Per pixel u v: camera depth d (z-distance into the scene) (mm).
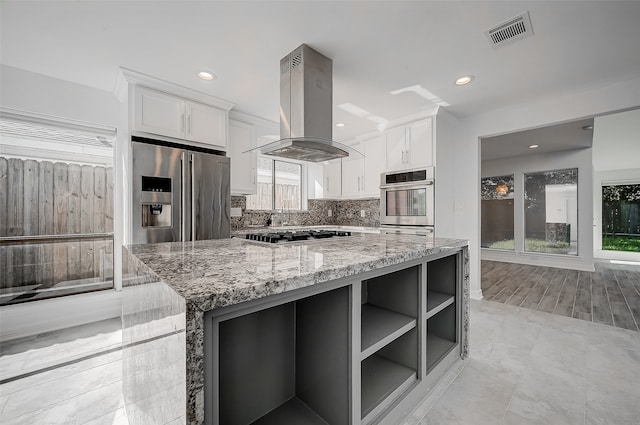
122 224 2891
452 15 1751
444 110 3346
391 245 1648
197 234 2701
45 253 2885
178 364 700
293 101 2139
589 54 2168
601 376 1813
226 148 3074
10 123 2525
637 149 5371
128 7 1662
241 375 1217
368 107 3234
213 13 1722
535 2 1639
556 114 2988
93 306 2824
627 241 7465
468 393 1647
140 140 2633
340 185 4598
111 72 2451
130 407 1377
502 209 6422
